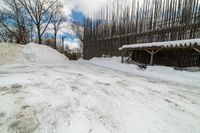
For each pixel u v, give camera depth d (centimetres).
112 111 260
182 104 312
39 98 297
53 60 1459
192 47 667
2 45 1301
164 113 264
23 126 200
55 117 227
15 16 2136
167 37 964
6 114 228
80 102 291
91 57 1973
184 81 565
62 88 377
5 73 556
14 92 322
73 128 201
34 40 2667
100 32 1748
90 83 454
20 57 1222
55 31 2683
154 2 1061
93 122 219
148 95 362
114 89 400
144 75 696
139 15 1206
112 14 1532
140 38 1192
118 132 197
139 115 250
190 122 235
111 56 1533
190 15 821
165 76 671
